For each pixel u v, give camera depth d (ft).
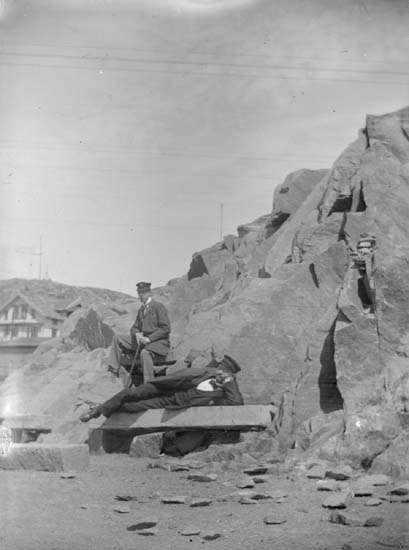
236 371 31.76
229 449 29.19
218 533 19.31
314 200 38.81
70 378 36.14
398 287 29.12
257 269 39.04
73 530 19.95
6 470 27.27
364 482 23.30
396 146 36.65
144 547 18.71
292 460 27.02
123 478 26.11
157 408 31.37
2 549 18.45
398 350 28.43
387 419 26.04
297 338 32.96
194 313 38.63
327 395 29.96
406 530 19.34
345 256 33.47
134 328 34.06
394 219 33.45
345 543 18.54
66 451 27.27
